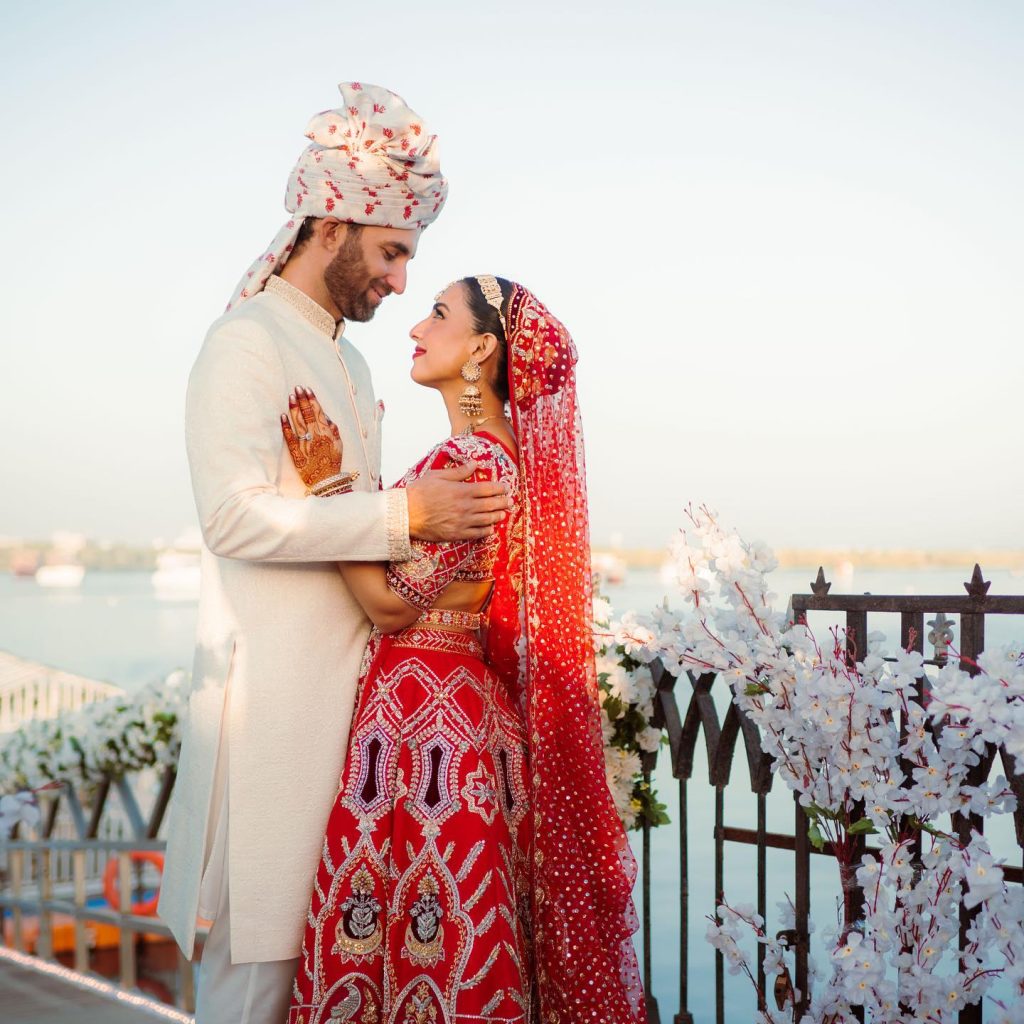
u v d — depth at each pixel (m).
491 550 2.04
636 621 2.41
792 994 2.31
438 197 2.15
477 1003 1.81
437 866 1.87
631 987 2.10
